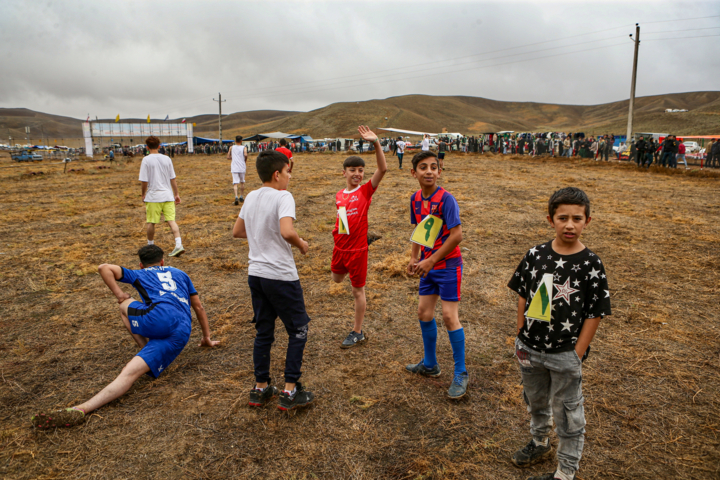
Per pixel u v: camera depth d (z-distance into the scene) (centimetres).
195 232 766
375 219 842
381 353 355
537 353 211
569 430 205
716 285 486
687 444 244
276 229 274
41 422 251
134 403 286
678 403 281
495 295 474
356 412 277
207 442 249
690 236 688
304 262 595
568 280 201
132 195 1255
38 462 231
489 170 1748
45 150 6275
